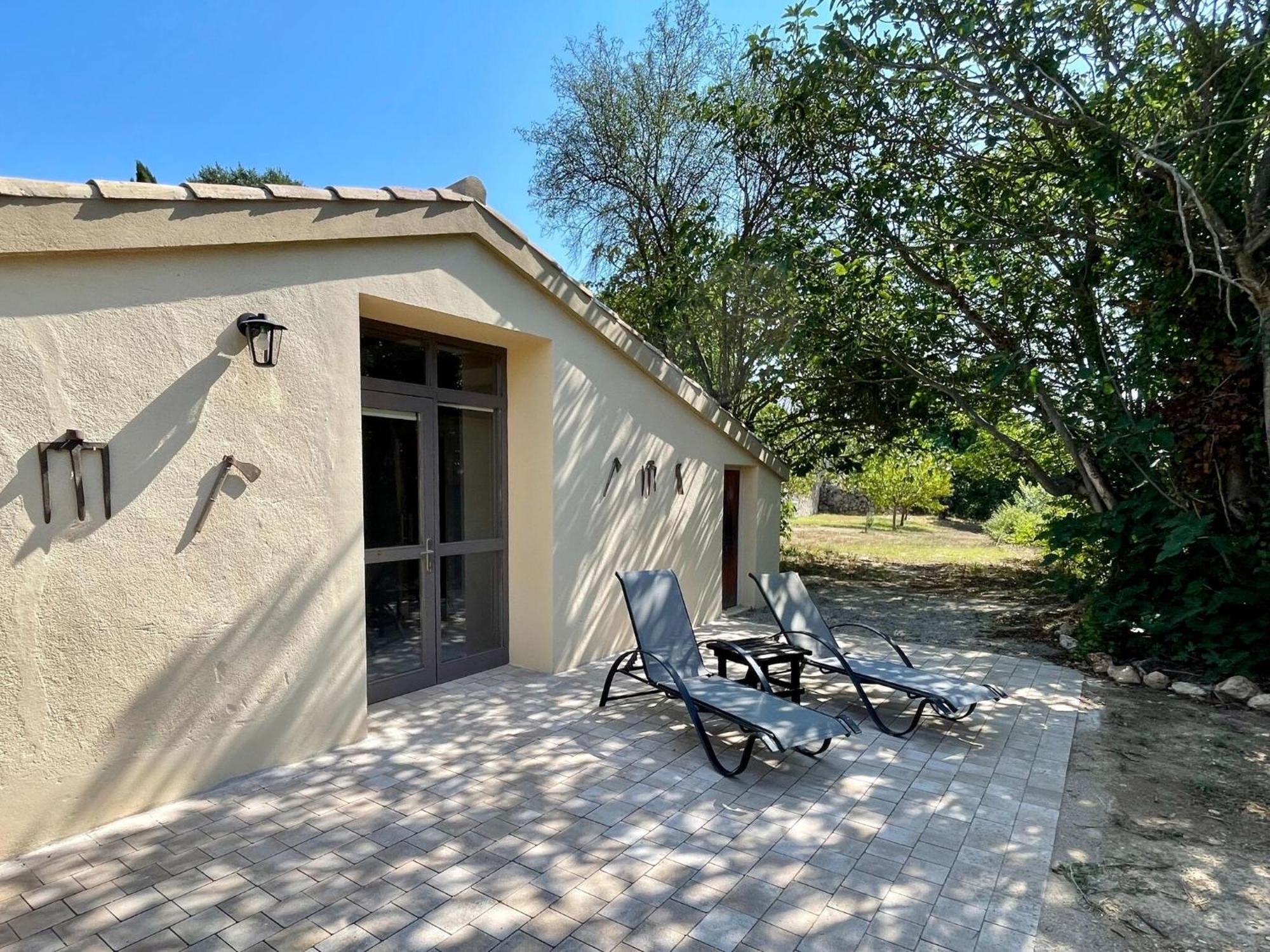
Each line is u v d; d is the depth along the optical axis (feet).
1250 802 12.35
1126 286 24.61
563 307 19.58
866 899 9.14
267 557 12.78
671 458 25.49
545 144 44.29
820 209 27.22
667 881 9.50
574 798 12.07
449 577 18.94
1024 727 16.20
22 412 9.64
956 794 12.47
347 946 8.02
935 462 58.18
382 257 14.69
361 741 14.51
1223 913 9.03
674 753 14.16
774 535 35.14
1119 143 20.84
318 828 10.81
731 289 37.29
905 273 29.81
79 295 10.17
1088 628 23.29
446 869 9.70
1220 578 20.51
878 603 33.47
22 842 9.84
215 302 11.84
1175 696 18.75
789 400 46.37
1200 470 20.79
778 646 18.04
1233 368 19.95
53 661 10.06
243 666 12.48
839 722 13.06
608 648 22.16
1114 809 12.04
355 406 14.33
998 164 25.30
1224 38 19.30
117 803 10.85
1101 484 24.90
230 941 8.07
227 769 12.32
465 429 19.29
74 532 10.21
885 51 22.76
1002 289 28.04
